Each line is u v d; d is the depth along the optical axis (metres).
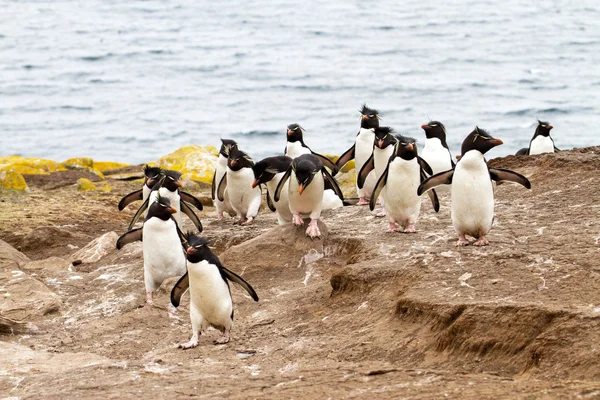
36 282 14.88
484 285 10.90
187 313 13.20
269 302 13.17
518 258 11.63
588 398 7.70
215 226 17.91
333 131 59.72
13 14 171.12
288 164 15.30
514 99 71.12
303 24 148.00
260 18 160.38
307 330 11.77
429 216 15.42
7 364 11.21
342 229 15.11
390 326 10.95
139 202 24.62
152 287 14.07
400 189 13.59
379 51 109.81
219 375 9.91
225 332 11.77
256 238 14.83
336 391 8.77
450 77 85.62
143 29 143.75
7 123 64.38
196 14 170.25
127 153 54.03
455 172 12.30
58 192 26.28
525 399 7.86
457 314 10.20
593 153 18.03
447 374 9.10
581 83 79.50
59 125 63.59
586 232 12.52
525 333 9.48
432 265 11.89
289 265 14.41
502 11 164.50
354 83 82.94
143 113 68.75
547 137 22.31
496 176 12.55
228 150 18.19
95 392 9.44
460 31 131.62
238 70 94.25
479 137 11.96
